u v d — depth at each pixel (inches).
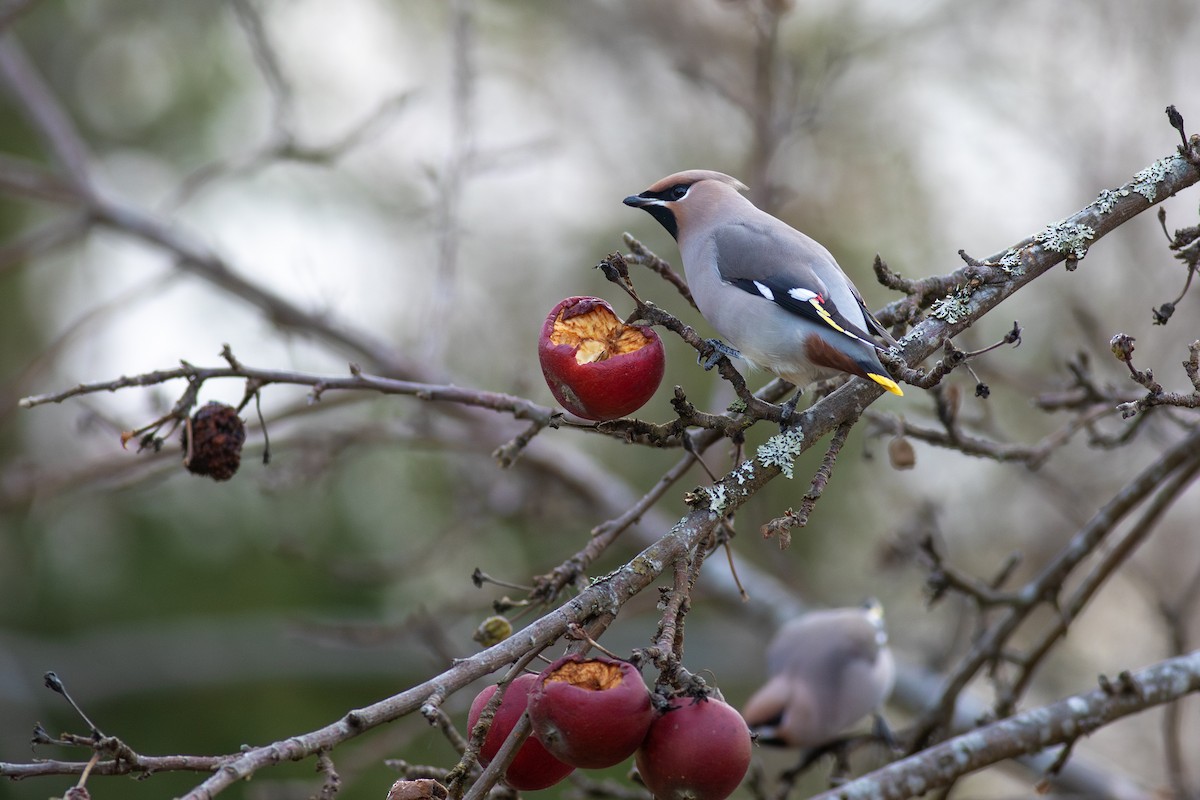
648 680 546.6
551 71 703.7
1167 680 266.7
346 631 384.8
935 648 465.4
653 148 681.6
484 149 602.5
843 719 395.2
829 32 645.3
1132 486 300.4
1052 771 268.4
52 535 586.2
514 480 475.8
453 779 176.4
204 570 577.9
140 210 480.1
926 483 567.2
